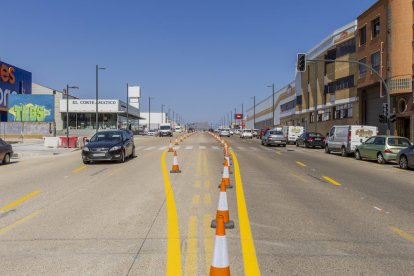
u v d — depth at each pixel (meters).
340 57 52.00
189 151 30.75
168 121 178.75
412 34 33.91
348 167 19.80
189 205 9.55
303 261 5.66
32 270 5.27
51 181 13.95
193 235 6.94
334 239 6.80
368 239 6.82
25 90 72.19
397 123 36.59
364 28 43.19
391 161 22.52
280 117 99.38
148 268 5.33
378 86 40.72
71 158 24.67
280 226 7.67
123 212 8.80
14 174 16.25
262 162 21.62
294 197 10.87
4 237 6.87
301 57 29.59
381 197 11.05
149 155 26.28
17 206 9.52
